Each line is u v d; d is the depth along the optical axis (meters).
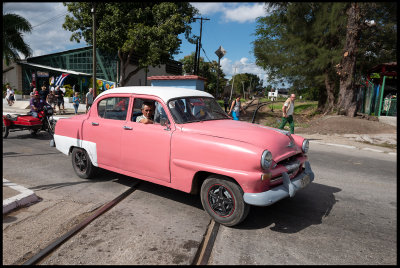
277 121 15.67
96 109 4.89
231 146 3.26
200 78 13.95
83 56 26.41
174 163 3.72
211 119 4.27
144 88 4.44
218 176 3.43
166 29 20.28
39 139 9.27
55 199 4.24
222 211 3.49
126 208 3.97
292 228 3.47
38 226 3.38
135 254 2.84
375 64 16.86
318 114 18.73
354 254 2.91
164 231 3.32
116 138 4.42
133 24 20.23
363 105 17.83
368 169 6.30
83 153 5.13
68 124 5.23
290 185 3.35
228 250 2.95
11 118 9.20
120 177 5.35
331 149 8.67
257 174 3.10
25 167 5.98
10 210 3.78
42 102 9.55
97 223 3.50
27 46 23.86
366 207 4.14
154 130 3.97
